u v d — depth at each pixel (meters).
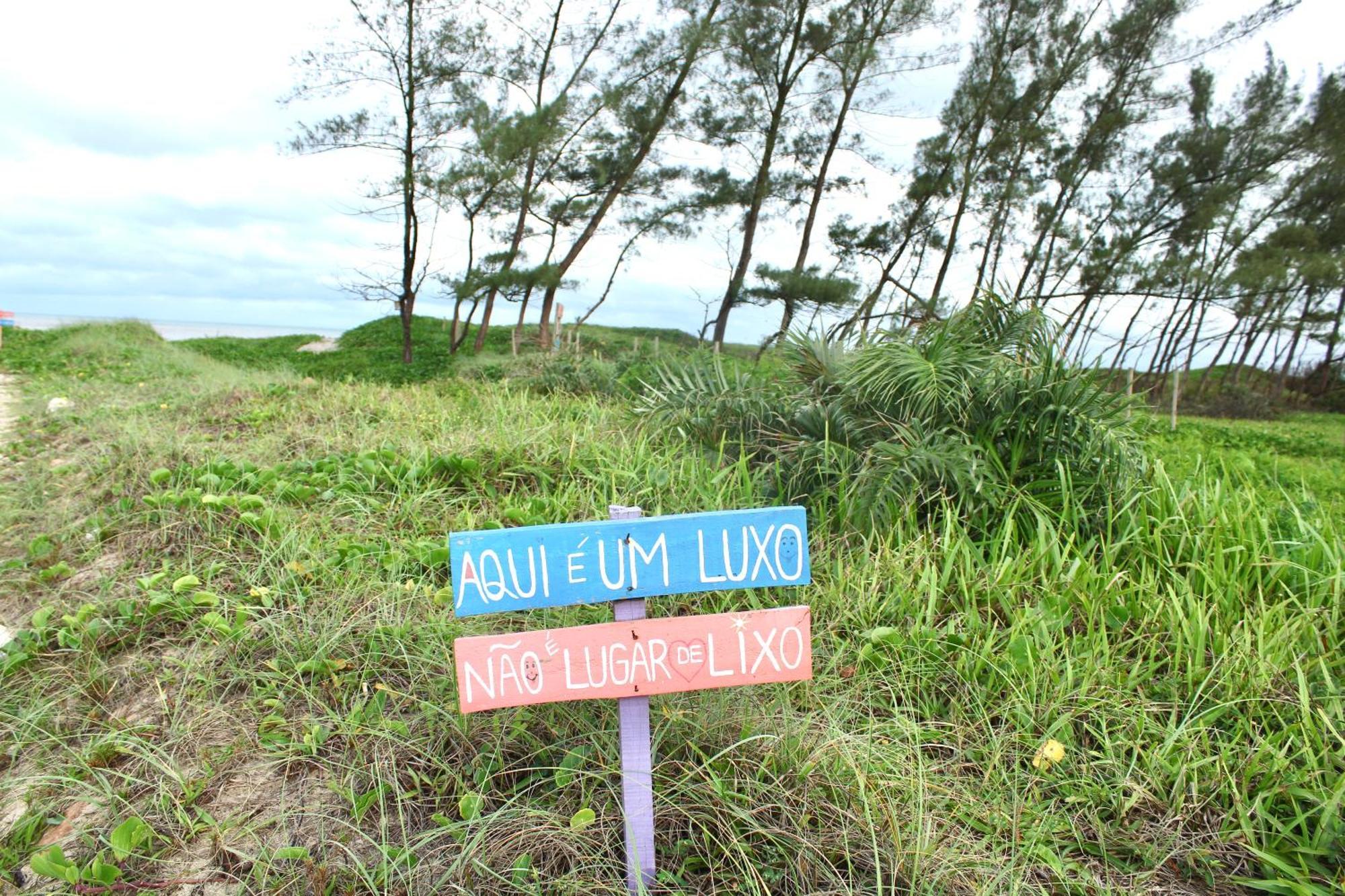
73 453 5.41
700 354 6.33
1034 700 2.57
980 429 4.20
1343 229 22.55
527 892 1.87
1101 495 3.93
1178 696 2.66
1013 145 21.55
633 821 1.92
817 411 4.67
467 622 2.87
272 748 2.31
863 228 20.53
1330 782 2.21
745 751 2.29
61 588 3.37
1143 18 20.98
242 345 27.16
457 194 18.75
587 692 1.88
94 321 19.73
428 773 2.27
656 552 1.88
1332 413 27.89
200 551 3.58
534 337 23.17
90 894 1.88
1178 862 2.10
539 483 4.46
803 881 1.93
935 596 3.07
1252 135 22.25
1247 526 3.74
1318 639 2.85
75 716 2.55
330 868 1.95
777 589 3.20
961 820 2.14
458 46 18.28
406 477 4.37
